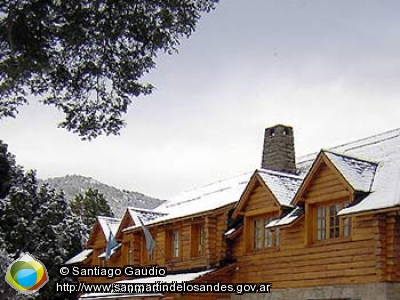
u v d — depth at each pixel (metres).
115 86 14.34
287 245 20.83
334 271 18.80
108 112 14.60
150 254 27.81
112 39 13.27
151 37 13.35
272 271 21.28
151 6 13.22
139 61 13.95
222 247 23.55
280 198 21.33
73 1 12.76
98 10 12.96
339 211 18.16
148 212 29.22
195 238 25.25
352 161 19.55
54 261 36.00
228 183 29.30
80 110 14.52
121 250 30.41
